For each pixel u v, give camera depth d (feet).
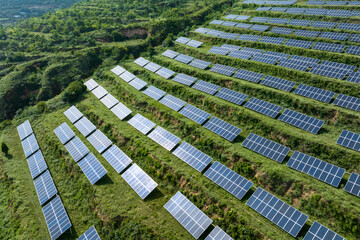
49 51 324.80
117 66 267.80
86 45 331.98
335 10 264.93
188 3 456.45
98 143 174.50
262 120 159.53
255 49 238.07
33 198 151.12
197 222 114.32
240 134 159.53
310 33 239.71
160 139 164.66
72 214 139.13
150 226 120.16
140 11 432.25
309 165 123.85
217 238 106.42
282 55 218.18
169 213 125.18
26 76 273.33
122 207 131.23
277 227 107.24
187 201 124.16
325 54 207.21
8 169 173.06
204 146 156.66
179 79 220.64
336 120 148.87
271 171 126.82
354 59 191.72
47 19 463.42
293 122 151.33
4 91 250.37
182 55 261.85
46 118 215.72
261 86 189.26
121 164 153.89
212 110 183.83
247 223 111.24
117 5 482.28
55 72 272.51
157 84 227.81
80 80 273.75
